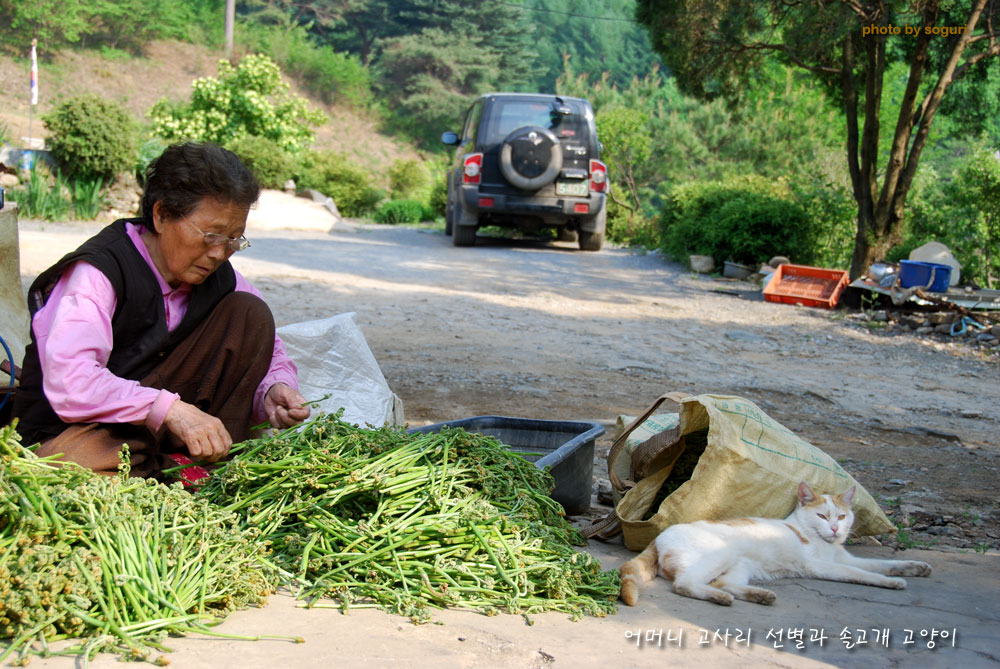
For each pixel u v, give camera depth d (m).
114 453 2.90
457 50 59.00
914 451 6.38
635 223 23.98
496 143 17.34
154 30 50.53
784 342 10.70
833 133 32.09
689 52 16.44
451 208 20.70
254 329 3.28
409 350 8.58
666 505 3.36
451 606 2.55
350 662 2.09
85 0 47.22
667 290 14.23
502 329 10.07
